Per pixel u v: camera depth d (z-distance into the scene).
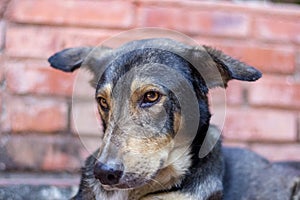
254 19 1.39
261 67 1.39
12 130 1.30
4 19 1.33
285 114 1.39
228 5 1.39
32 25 1.33
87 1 1.35
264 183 1.09
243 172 1.10
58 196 1.19
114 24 1.35
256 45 1.39
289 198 1.09
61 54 1.04
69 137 1.32
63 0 1.34
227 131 1.37
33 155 1.30
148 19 1.36
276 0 1.71
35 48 1.33
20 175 1.30
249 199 1.05
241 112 1.37
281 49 1.40
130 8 1.36
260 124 1.38
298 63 1.40
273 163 1.17
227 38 1.38
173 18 1.37
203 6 1.38
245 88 1.37
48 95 1.32
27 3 1.33
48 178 1.28
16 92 1.31
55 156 1.31
